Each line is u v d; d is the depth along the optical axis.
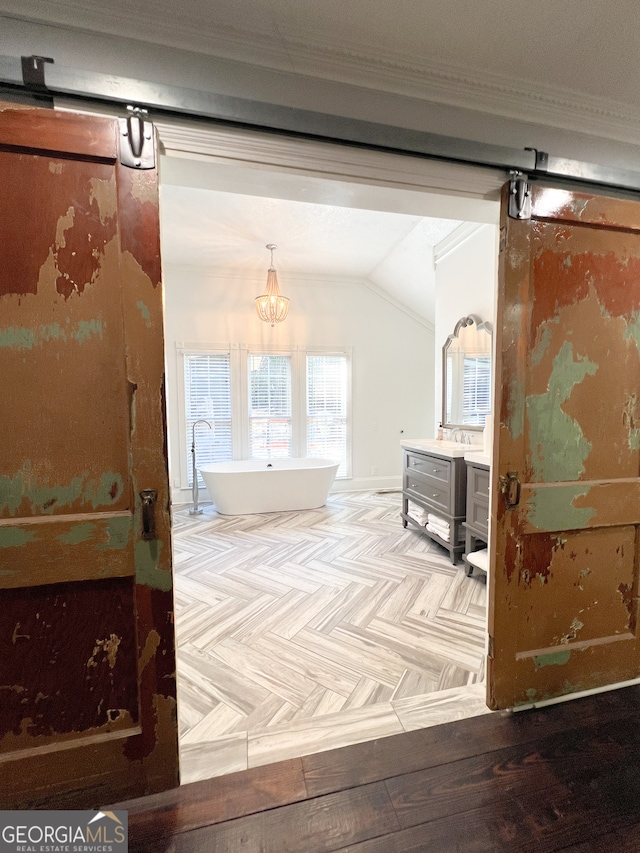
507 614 1.47
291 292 4.98
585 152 1.63
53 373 1.08
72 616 1.13
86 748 1.15
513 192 1.38
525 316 1.40
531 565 1.49
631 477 1.58
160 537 1.16
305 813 1.11
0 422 1.05
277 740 1.37
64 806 1.14
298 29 1.21
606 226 1.47
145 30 1.17
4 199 1.02
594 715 1.47
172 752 1.20
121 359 1.12
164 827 1.08
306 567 2.96
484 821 1.08
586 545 1.55
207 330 4.74
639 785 1.18
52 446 1.09
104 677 1.16
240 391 4.90
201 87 1.23
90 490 1.12
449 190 1.42
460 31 1.24
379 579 2.74
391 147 1.30
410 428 5.55
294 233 3.66
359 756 1.30
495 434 1.43
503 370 1.39
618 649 1.62
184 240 3.82
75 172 1.05
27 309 1.05
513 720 1.45
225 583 2.69
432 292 4.65
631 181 1.56
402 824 1.08
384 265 4.56
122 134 1.07
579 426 1.50
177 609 2.34
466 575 2.79
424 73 1.37
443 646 1.96
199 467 4.85
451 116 1.46
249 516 4.30
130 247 1.09
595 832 1.05
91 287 1.08
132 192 1.08
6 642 1.09
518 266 1.38
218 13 1.15
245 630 2.11
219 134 1.18
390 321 5.36
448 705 1.54
